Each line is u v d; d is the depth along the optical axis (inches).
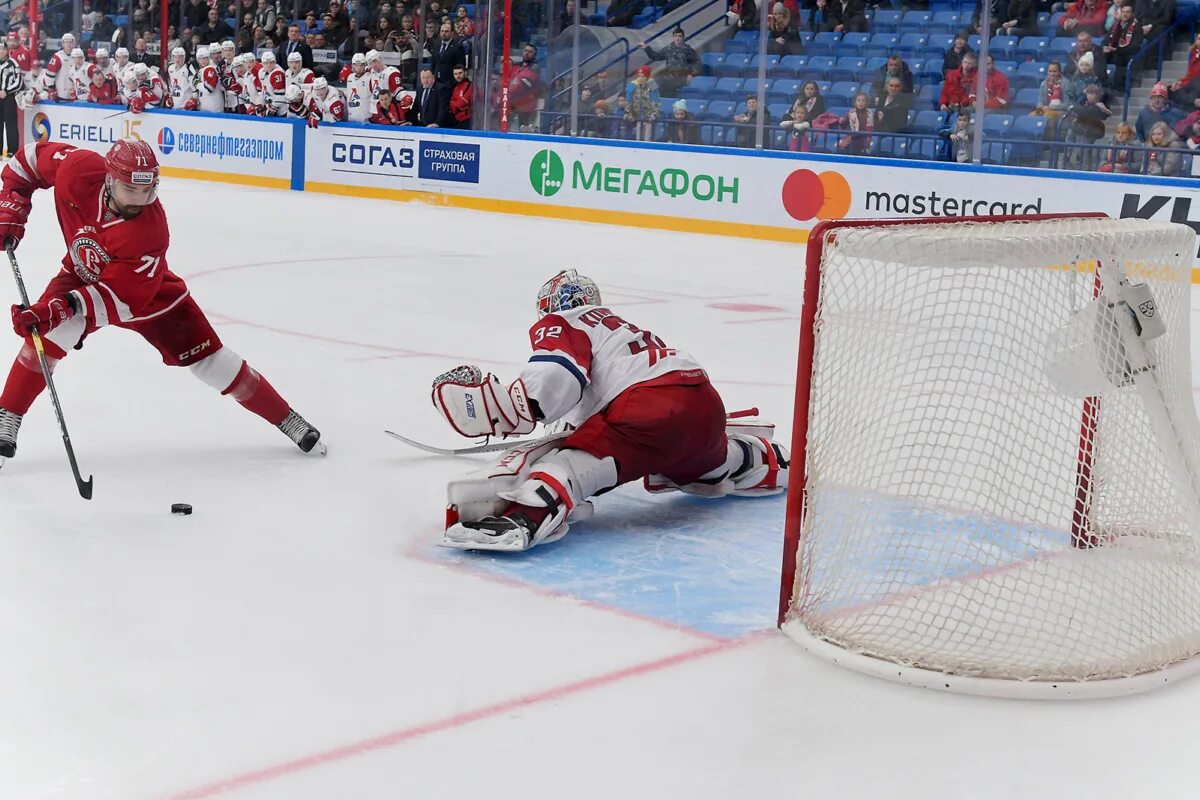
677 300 787.4
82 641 253.0
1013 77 1055.0
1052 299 280.4
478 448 393.7
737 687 240.8
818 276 264.1
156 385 484.4
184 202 1295.5
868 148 1126.4
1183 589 280.1
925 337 278.7
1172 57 1016.2
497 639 259.8
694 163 1159.0
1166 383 285.6
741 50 1228.5
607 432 321.1
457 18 1362.0
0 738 212.7
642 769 208.7
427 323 665.0
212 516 335.3
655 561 309.0
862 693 240.5
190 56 1649.9
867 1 1167.0
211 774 202.4
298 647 253.1
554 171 1255.5
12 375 366.3
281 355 561.9
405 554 310.2
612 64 1273.4
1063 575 287.6
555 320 325.4
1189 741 225.1
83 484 334.0
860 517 275.0
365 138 1398.9
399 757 209.8
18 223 377.4
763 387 533.6
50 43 1782.7
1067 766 214.7
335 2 1493.6
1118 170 1016.2
